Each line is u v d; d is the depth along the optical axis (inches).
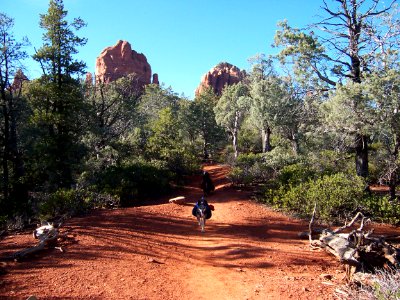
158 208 608.1
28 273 267.7
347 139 667.4
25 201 872.9
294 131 1189.1
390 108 539.5
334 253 306.5
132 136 1630.2
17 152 1035.9
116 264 302.7
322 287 252.5
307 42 662.5
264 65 1545.3
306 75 668.7
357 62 672.4
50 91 917.8
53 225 389.4
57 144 957.2
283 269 301.6
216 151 2481.5
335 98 577.0
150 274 285.1
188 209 625.0
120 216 501.4
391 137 599.5
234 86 2055.9
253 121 1456.7
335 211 540.1
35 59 943.0
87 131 1146.7
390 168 613.0
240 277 285.0
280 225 491.2
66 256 314.5
